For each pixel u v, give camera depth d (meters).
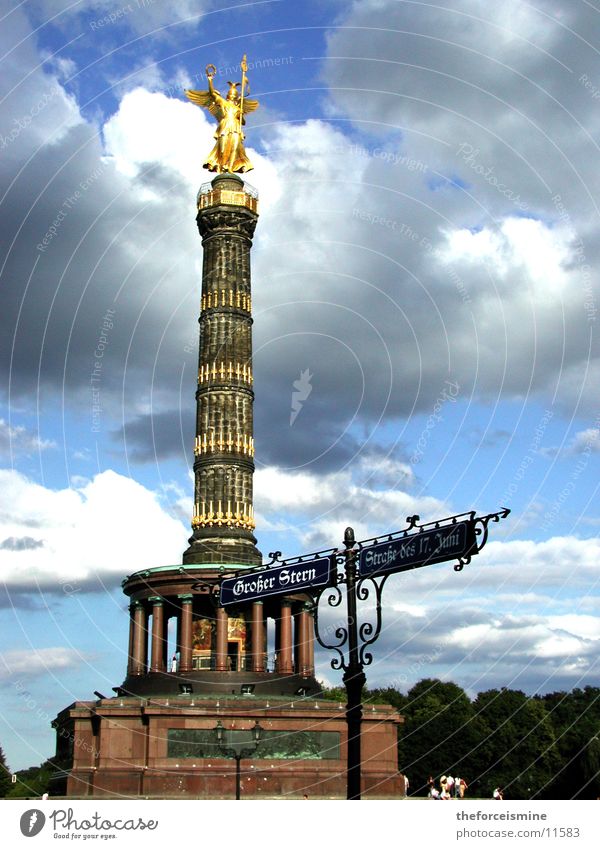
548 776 132.12
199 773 73.62
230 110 96.69
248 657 82.75
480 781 134.75
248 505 87.88
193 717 75.19
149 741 74.12
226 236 92.50
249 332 91.31
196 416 89.62
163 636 84.50
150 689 81.25
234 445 88.06
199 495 87.69
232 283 91.50
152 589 84.44
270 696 79.12
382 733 78.50
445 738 135.75
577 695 157.25
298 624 85.50
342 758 76.19
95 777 73.12
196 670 81.38
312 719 76.50
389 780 76.81
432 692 143.25
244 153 96.44
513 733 135.62
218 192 92.94
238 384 89.25
